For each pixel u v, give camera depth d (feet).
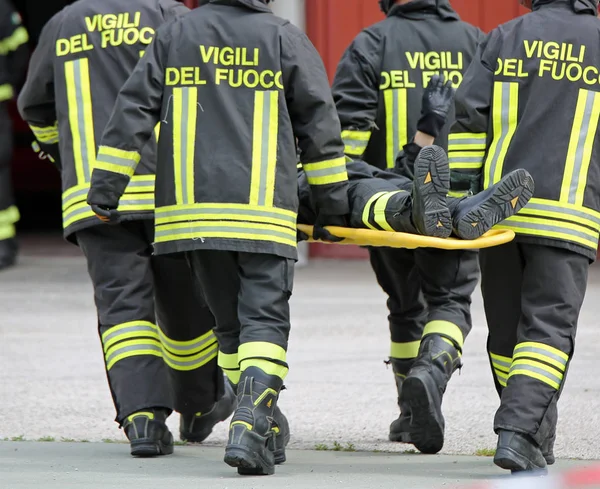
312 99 38.86
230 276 39.99
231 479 38.55
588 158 39.19
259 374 38.32
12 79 103.19
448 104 45.73
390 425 48.96
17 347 70.90
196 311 45.03
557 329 38.83
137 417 42.68
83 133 43.60
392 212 39.47
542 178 39.01
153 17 43.88
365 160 51.06
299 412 53.62
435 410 41.93
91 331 76.59
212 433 50.72
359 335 73.82
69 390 58.49
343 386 59.31
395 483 38.01
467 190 40.16
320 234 41.52
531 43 39.40
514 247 39.81
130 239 43.60
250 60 39.09
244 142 38.83
